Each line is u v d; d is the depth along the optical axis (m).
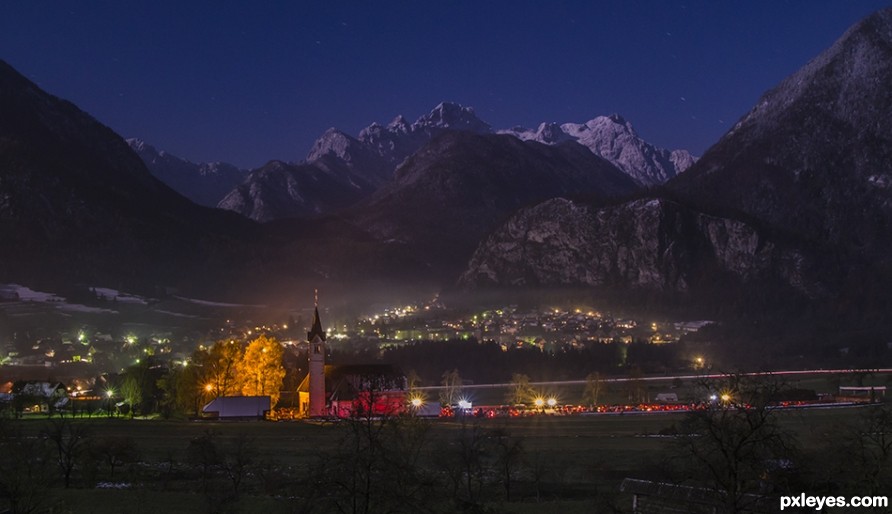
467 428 185.00
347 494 64.88
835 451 84.56
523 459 125.31
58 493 107.06
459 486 116.94
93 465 121.50
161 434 180.25
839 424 119.56
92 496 105.75
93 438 156.38
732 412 70.94
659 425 195.88
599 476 123.75
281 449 153.88
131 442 140.75
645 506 77.38
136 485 117.94
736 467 64.38
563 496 111.50
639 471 122.62
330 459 67.19
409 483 67.38
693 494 73.19
